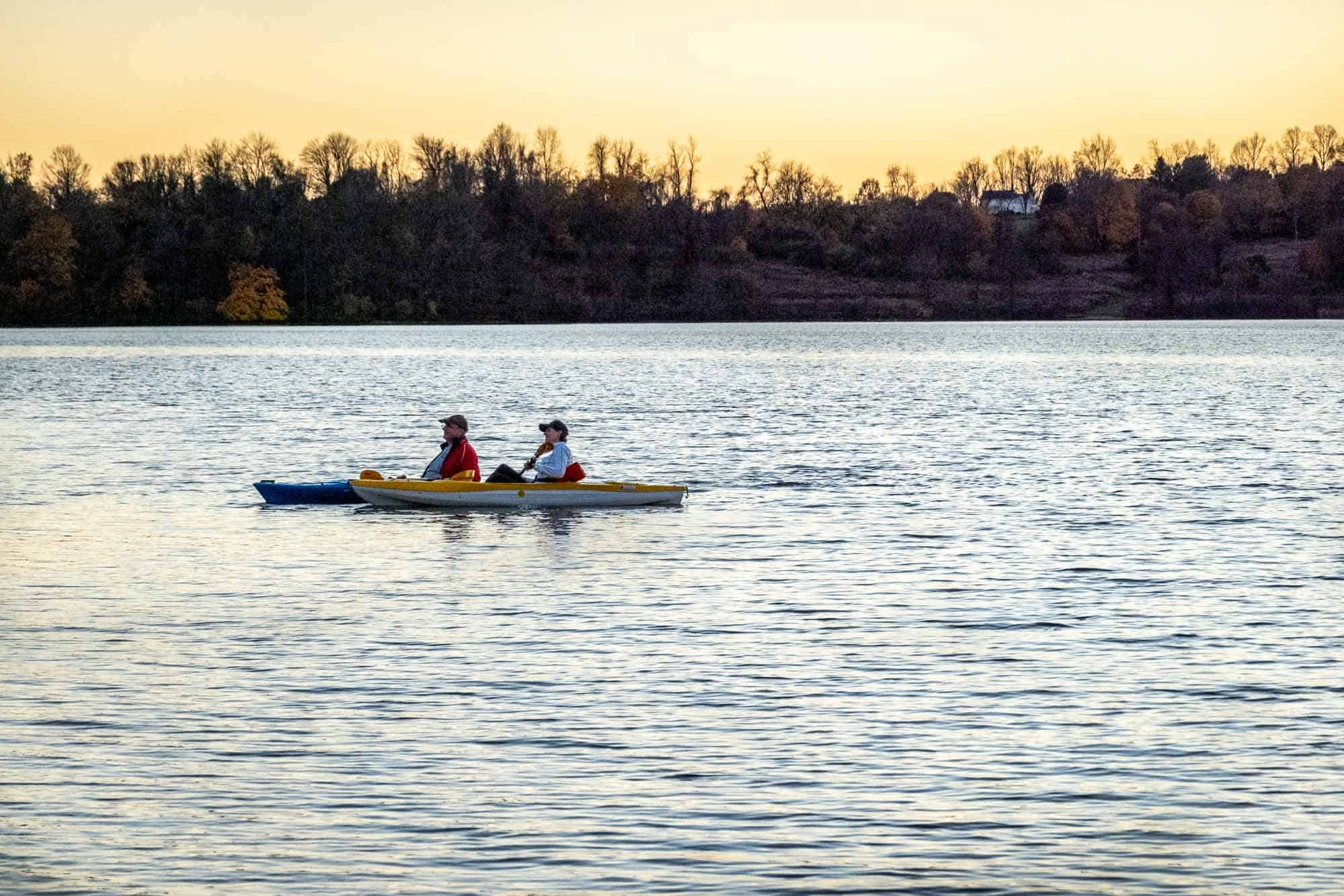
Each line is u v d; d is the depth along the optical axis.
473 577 21.16
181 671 15.81
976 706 14.57
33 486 31.48
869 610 18.89
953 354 101.25
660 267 181.88
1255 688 15.20
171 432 45.03
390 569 21.84
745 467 35.03
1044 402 56.66
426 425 47.59
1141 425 46.12
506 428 46.75
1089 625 18.03
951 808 11.93
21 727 13.88
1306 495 29.52
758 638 17.39
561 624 18.12
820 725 13.98
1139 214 193.25
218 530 25.39
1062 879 10.64
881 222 191.25
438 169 189.75
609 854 11.05
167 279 161.00
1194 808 11.91
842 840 11.31
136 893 10.39
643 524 26.11
